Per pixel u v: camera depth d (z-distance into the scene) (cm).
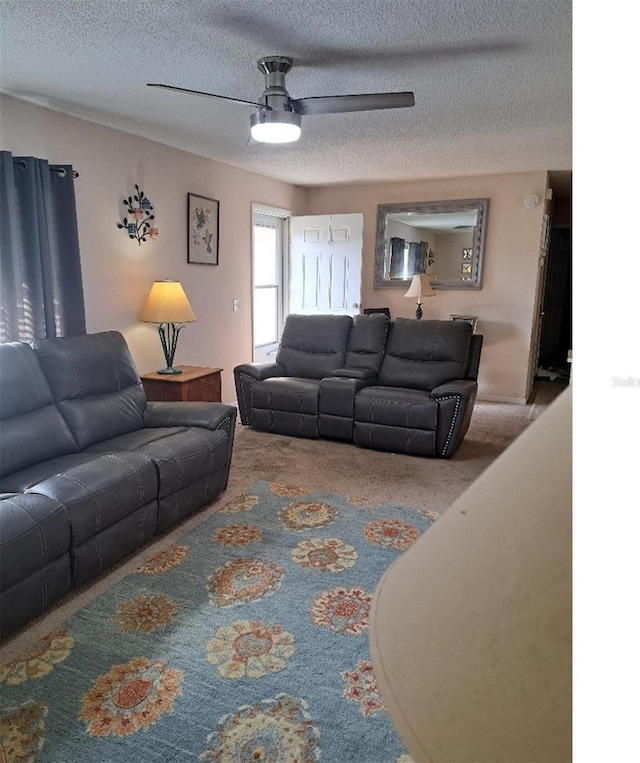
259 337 620
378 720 161
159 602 216
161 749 150
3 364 255
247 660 185
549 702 37
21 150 323
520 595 40
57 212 335
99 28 228
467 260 581
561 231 722
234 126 377
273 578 234
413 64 266
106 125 374
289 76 282
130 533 241
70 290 346
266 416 454
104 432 290
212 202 491
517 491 43
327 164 506
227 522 286
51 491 211
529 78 281
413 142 416
